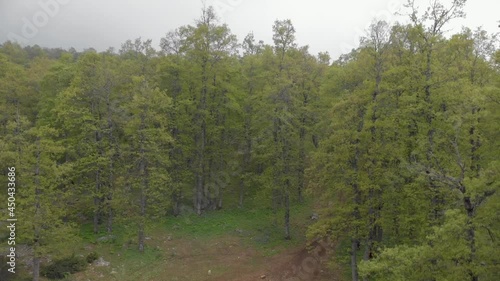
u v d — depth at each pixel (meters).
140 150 26.31
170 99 26.39
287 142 28.19
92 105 28.23
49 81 32.34
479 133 15.35
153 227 27.72
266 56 30.31
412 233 18.08
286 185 28.80
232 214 33.25
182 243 28.25
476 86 14.92
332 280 23.16
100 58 29.88
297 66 29.22
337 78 25.89
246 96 32.75
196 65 29.67
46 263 23.38
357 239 20.48
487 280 12.00
